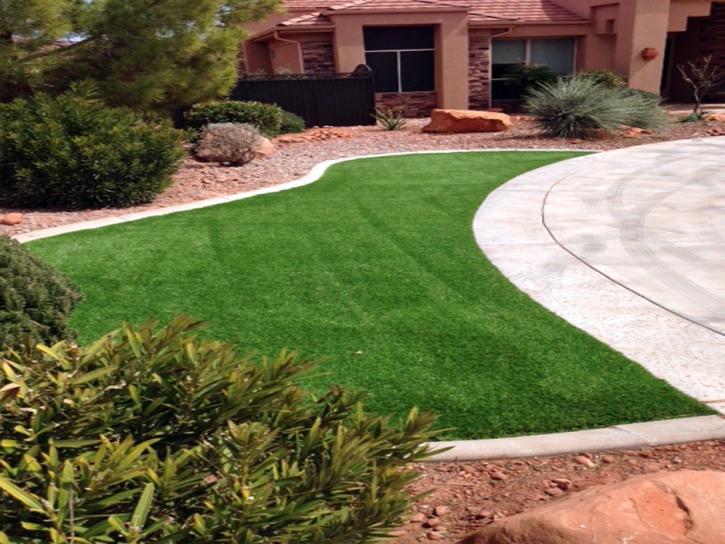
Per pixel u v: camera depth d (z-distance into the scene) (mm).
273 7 13242
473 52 21219
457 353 4480
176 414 1995
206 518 1623
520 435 3439
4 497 1570
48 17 9977
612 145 14672
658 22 20672
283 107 18125
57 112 9109
